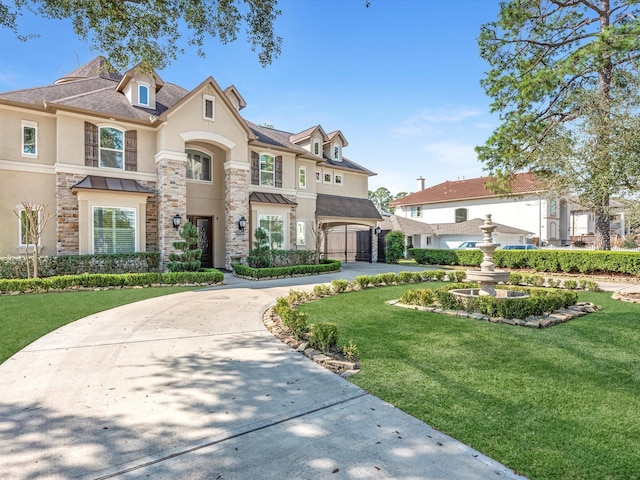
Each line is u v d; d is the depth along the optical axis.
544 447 3.34
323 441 3.44
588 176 14.23
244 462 3.12
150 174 17.62
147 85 18.31
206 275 14.80
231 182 19.16
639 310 9.75
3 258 13.75
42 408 4.05
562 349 6.29
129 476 2.93
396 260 28.36
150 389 4.58
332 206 25.94
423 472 2.98
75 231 15.67
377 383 4.81
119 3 9.23
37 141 15.46
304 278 17.42
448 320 8.38
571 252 19.69
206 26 10.28
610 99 13.60
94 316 8.72
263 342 6.70
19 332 7.17
